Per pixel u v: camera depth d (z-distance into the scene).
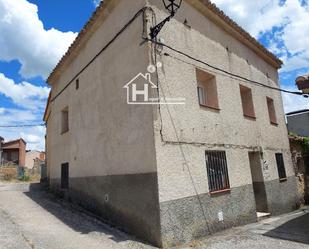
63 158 11.23
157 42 6.88
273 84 12.74
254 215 8.73
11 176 23.88
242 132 9.34
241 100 10.12
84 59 9.91
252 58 11.40
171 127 6.68
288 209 11.16
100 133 8.39
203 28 8.74
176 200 6.28
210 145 7.71
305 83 6.29
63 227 6.97
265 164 10.34
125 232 6.66
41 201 10.56
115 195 7.34
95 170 8.49
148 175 6.27
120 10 7.91
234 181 8.29
